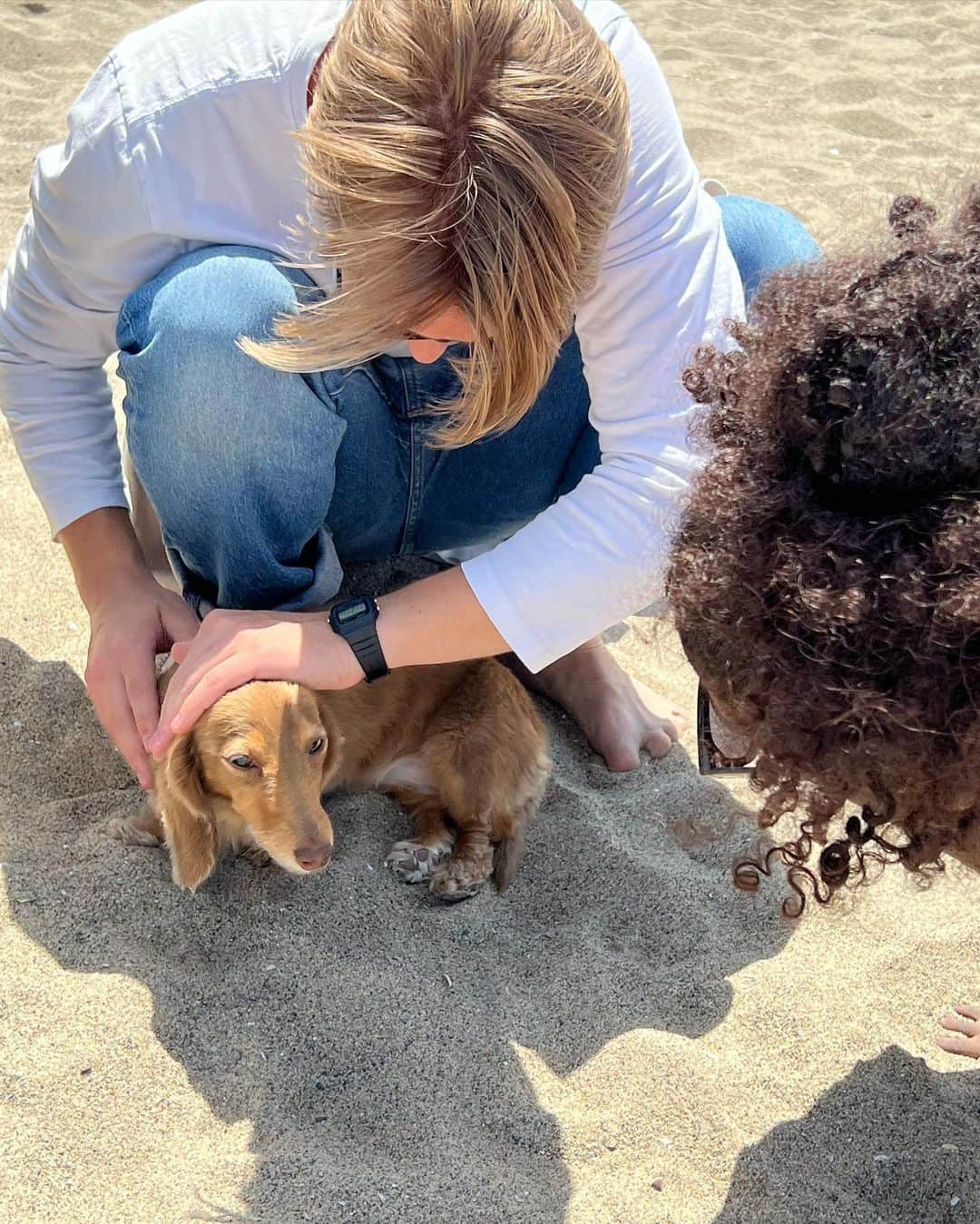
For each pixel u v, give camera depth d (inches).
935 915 38.7
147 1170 30.0
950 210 25.5
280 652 33.0
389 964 36.1
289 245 35.0
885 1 117.1
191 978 34.7
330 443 36.1
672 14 112.2
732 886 39.9
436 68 23.8
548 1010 35.5
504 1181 30.6
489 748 41.7
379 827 42.1
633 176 30.7
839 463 21.5
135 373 34.6
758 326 25.5
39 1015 32.9
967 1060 34.9
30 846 38.1
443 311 25.8
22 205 73.9
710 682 25.0
